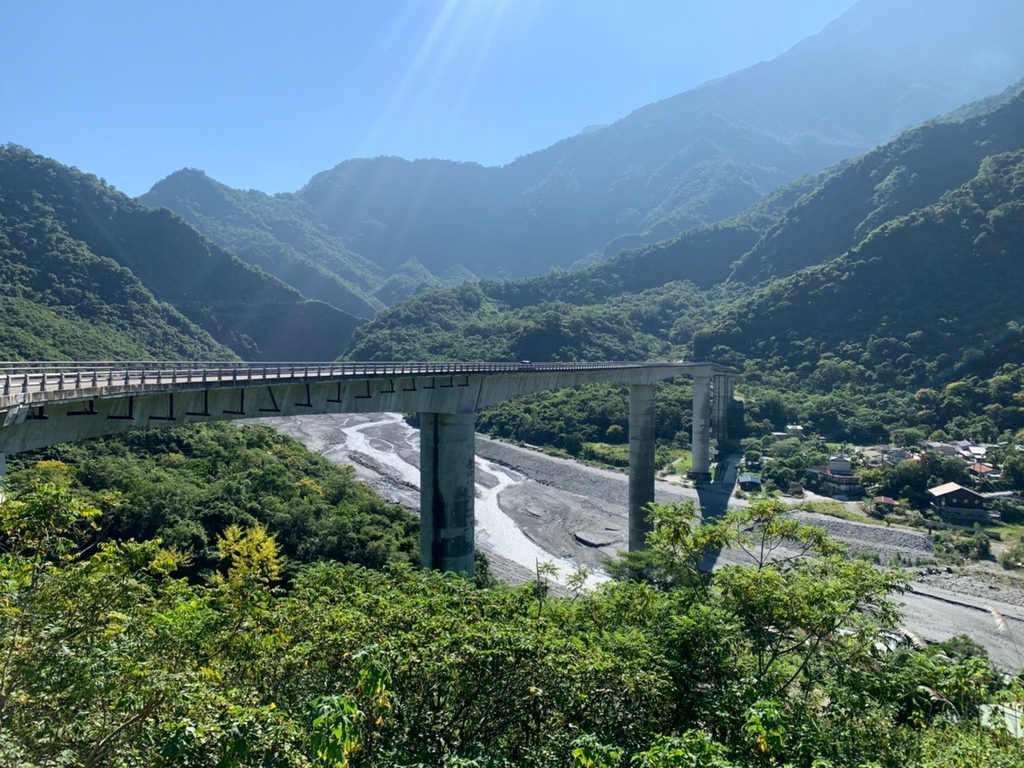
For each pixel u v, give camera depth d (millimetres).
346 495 64938
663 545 23891
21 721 11312
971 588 56719
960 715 18516
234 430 79375
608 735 15180
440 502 45219
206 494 49562
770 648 20000
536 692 15461
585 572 30250
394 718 14656
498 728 15516
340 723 10898
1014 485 76312
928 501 75375
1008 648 46188
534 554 67625
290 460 73562
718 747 12305
